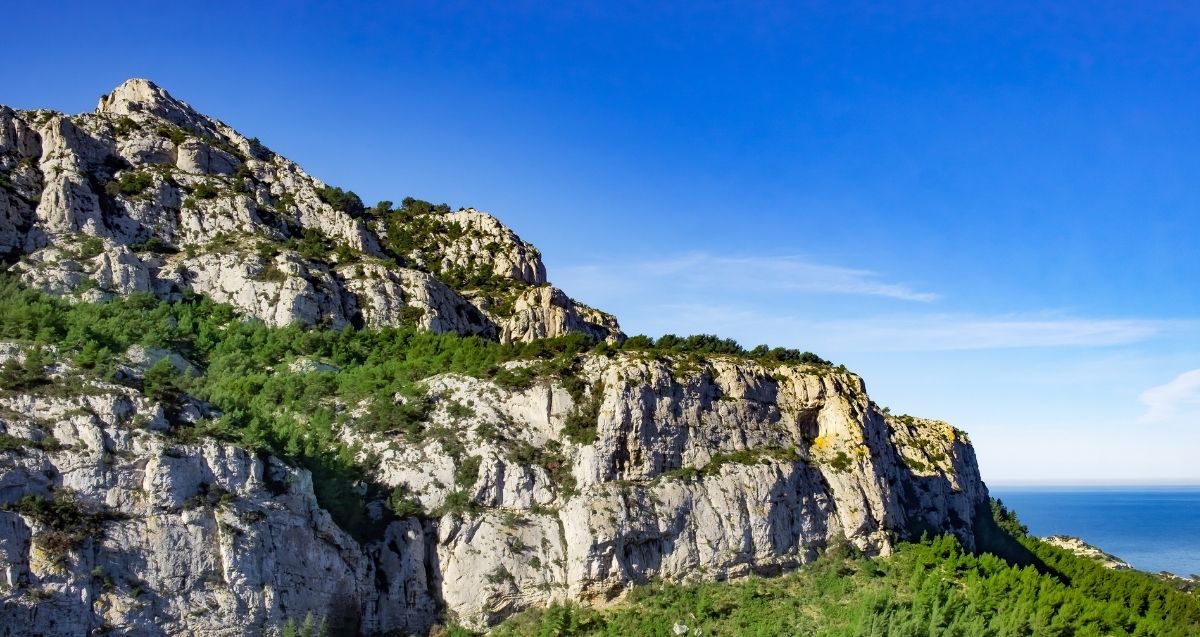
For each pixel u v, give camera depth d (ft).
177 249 498.69
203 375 391.24
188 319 429.79
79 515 256.11
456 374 379.76
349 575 295.48
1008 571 375.25
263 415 326.24
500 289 585.63
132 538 259.19
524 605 318.24
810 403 406.62
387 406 358.84
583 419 359.66
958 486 492.95
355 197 640.17
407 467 339.57
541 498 339.98
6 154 488.44
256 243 504.02
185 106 622.95
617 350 396.57
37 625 238.27
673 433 366.43
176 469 271.90
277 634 270.67
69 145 506.48
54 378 282.97
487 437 348.79
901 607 320.29
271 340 436.76
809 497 375.04
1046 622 341.82
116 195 499.51
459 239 623.77
